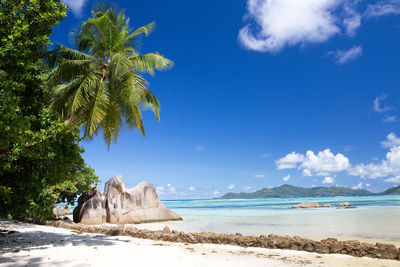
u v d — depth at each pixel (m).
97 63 15.82
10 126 6.52
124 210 23.75
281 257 8.50
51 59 14.95
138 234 13.21
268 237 10.78
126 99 14.19
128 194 24.47
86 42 16.39
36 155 8.45
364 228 17.86
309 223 22.52
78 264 7.18
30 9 8.90
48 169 9.33
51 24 9.41
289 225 21.28
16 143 7.36
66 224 17.00
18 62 8.29
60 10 9.65
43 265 6.96
